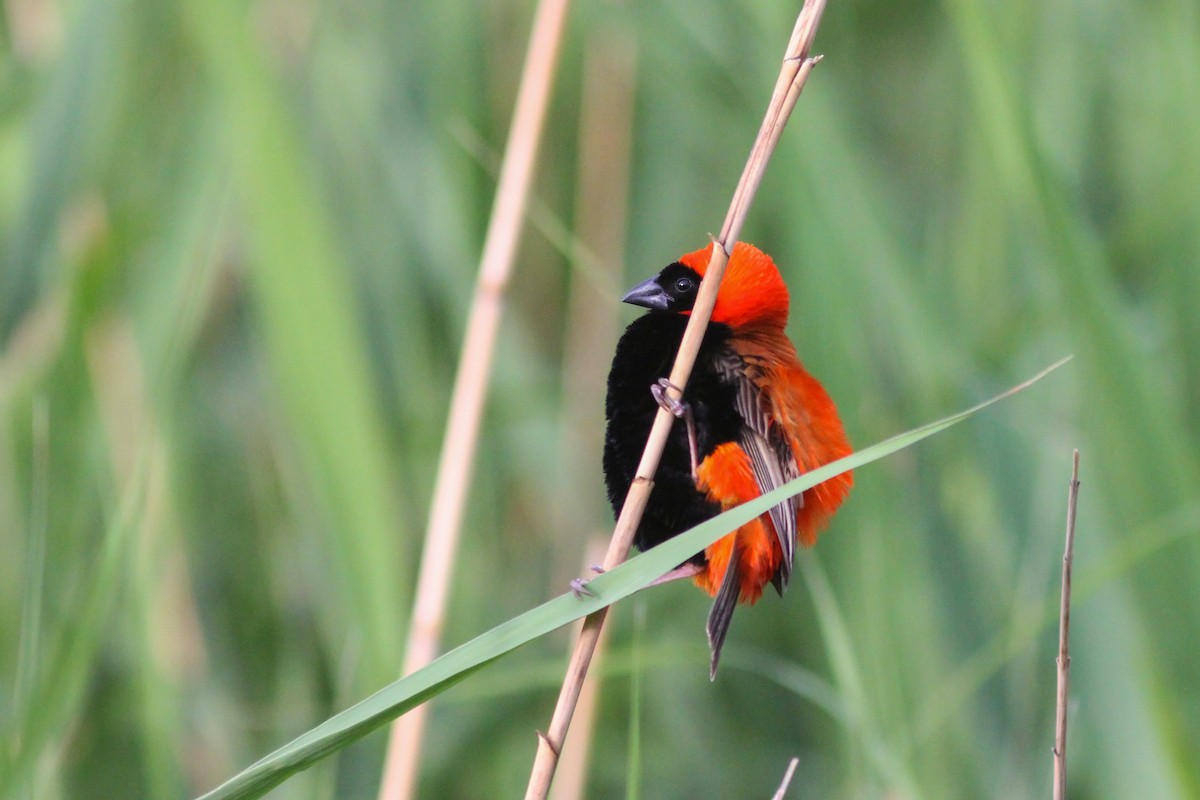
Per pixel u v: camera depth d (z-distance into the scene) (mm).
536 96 8852
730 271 7617
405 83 11453
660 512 7379
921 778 8664
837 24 11508
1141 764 8773
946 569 9664
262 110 8500
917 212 12250
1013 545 9445
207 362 12047
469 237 11023
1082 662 9086
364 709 5066
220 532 11461
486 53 11953
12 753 6613
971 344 10781
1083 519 9141
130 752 9875
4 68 10742
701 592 11461
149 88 10789
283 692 10180
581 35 12445
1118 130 11656
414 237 11133
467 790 10258
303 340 8500
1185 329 9727
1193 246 9695
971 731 9195
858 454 5184
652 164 12453
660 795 10719
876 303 10203
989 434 9641
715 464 6848
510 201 8812
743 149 11141
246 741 10000
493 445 11156
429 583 8281
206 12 8484
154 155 10633
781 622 11391
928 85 13016
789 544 6633
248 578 11195
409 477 10773
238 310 12125
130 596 8414
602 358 11773
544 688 10414
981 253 11297
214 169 8922
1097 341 8602
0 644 8828
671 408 6055
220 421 11898
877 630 8953
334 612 9820
